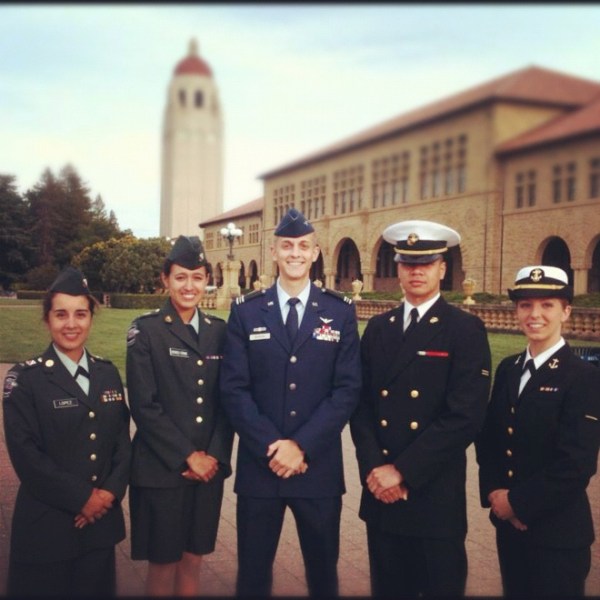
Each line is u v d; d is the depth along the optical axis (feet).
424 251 9.21
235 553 12.83
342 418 9.46
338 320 9.97
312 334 9.86
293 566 12.22
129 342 10.37
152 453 10.24
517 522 9.04
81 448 9.57
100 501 9.41
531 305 9.18
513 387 9.57
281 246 9.40
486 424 10.12
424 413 9.69
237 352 10.02
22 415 9.34
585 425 8.66
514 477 9.36
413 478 9.12
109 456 10.01
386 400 9.97
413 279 9.51
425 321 9.80
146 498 10.13
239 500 9.96
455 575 9.43
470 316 9.74
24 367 9.70
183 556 10.47
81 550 9.50
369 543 10.12
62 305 9.27
